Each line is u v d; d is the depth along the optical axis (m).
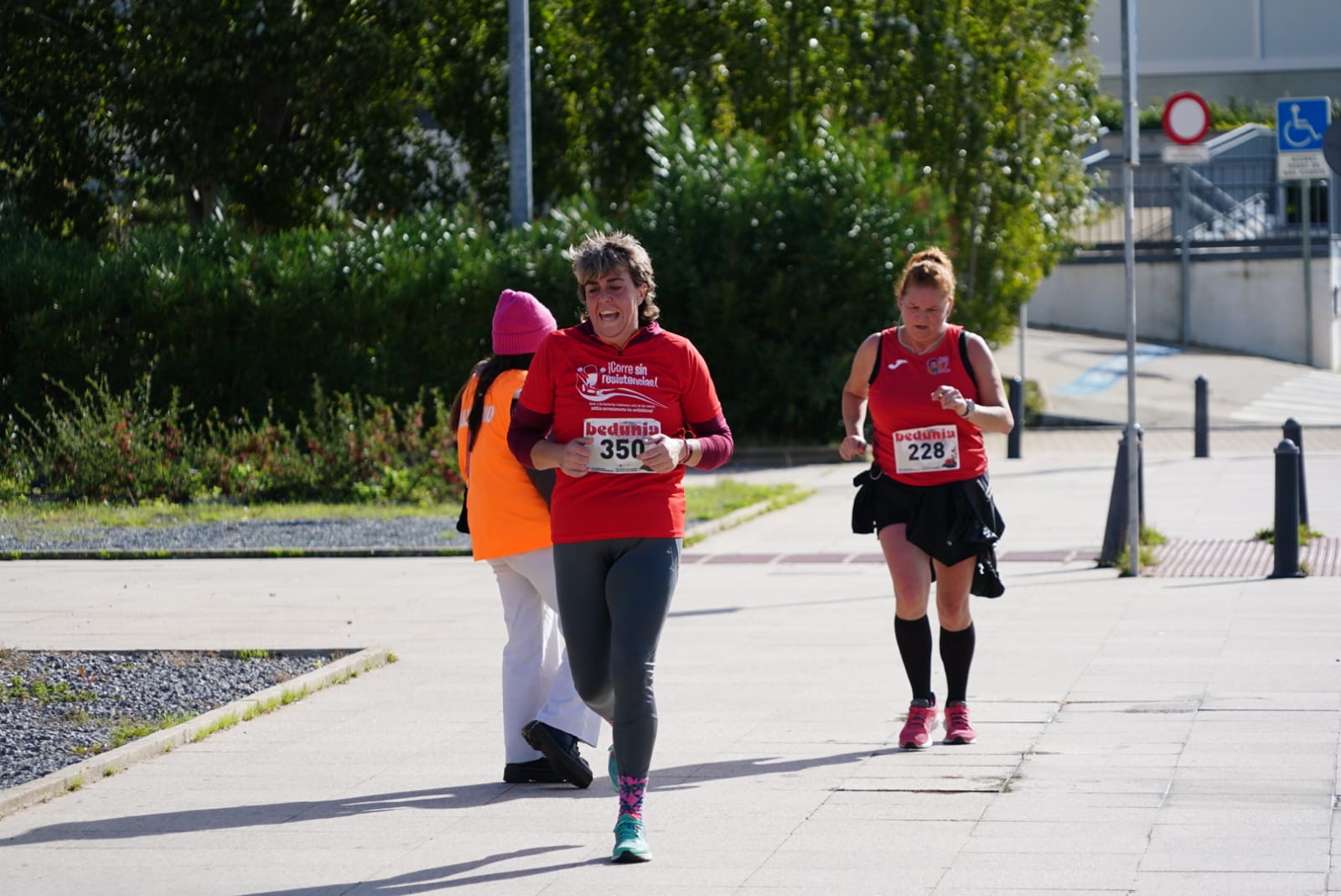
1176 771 11.54
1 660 16.80
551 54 51.72
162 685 15.70
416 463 34.59
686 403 10.37
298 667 16.53
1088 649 16.44
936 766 12.00
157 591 22.44
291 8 46.38
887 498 12.74
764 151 46.06
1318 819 10.24
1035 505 30.39
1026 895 9.00
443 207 49.75
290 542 27.31
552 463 10.11
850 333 43.94
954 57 48.91
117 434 34.44
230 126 47.38
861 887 9.26
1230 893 8.90
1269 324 61.88
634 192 50.69
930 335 12.58
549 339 10.35
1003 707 13.87
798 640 17.66
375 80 47.44
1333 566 22.05
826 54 49.75
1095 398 51.34
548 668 12.52
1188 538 25.23
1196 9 93.31
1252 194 64.81
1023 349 50.81
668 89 50.22
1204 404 38.31
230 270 41.69
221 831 10.87
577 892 9.37
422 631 18.80
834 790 11.43
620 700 9.98
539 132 50.62
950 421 12.50
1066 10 50.09
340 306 41.84
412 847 10.42
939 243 45.62
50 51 46.31
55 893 9.62
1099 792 11.09
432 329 42.38
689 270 43.78
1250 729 12.71
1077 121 51.47
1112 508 22.70
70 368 39.94
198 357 41.38
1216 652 15.99
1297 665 15.23
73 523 30.05
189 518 30.81
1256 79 93.19
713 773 12.02
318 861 10.16
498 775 12.29
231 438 35.69
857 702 14.43
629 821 9.98
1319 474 33.91
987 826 10.38
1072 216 53.16
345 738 13.52
